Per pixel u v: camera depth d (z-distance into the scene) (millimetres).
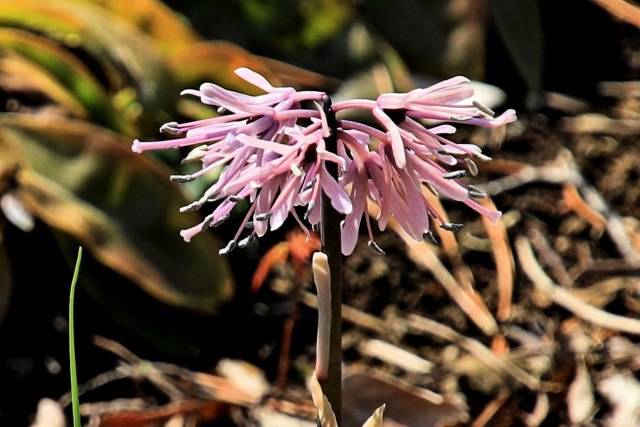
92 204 539
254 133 389
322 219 401
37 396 539
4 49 551
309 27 636
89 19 561
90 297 571
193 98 575
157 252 541
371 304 589
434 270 596
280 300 584
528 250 614
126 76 572
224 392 539
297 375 548
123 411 520
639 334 555
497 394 539
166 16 602
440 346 561
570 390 538
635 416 526
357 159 391
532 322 572
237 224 599
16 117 539
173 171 576
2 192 544
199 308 543
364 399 496
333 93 624
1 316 538
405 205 391
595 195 638
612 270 591
